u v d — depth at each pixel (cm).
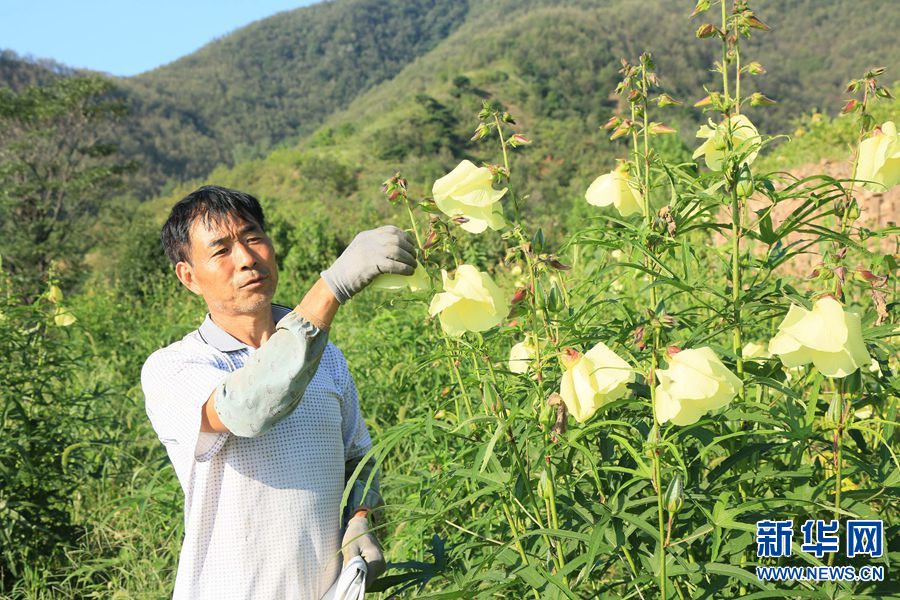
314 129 18100
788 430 189
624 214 230
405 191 205
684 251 219
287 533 199
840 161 1023
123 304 1193
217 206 201
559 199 4294
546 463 180
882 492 193
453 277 180
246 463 197
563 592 172
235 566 196
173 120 15600
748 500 186
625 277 300
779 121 4641
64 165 3534
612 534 183
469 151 7650
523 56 10838
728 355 203
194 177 13088
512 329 214
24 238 3142
